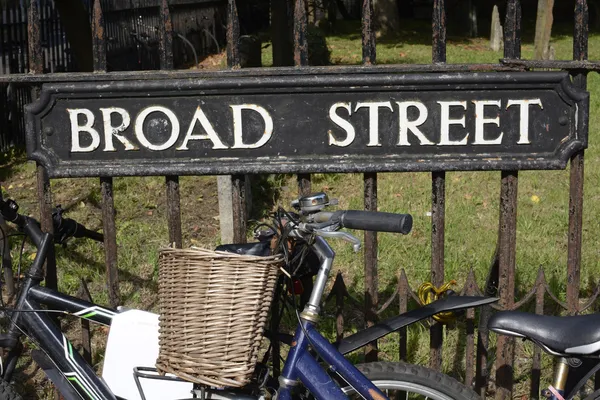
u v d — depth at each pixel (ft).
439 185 12.78
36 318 12.12
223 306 10.18
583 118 12.42
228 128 12.51
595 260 20.57
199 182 28.27
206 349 10.21
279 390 11.15
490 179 28.27
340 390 10.98
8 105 34.19
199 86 12.32
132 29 49.49
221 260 10.21
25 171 30.78
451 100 12.42
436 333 13.37
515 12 12.41
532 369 14.02
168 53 12.53
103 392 11.88
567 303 13.50
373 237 13.10
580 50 12.41
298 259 11.57
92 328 17.47
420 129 12.50
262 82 12.30
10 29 34.83
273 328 12.85
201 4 62.49
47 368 12.28
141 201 26.30
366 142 12.54
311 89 12.35
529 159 12.59
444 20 12.39
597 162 30.30
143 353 11.77
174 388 11.64
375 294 13.30
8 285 19.11
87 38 33.12
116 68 47.01
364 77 12.28
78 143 12.57
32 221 12.71
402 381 11.71
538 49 56.18
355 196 26.86
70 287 19.54
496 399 13.82
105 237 13.17
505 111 12.46
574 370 11.36
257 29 72.95
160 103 12.46
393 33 89.81
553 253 20.95
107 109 12.48
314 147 12.56
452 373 15.70
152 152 12.61
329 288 19.11
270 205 25.99
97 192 26.73
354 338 11.57
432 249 13.07
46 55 39.47
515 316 11.01
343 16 103.24
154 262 20.86
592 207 24.99
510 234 13.05
